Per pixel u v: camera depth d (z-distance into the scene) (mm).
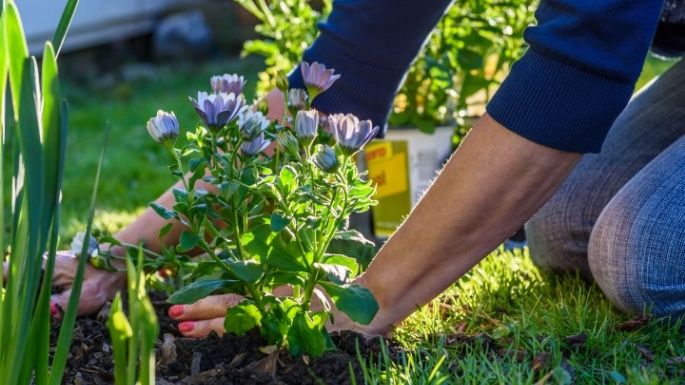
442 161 2881
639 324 1871
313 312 1795
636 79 1603
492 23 2939
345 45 2059
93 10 7297
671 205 1865
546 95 1588
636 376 1523
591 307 2068
